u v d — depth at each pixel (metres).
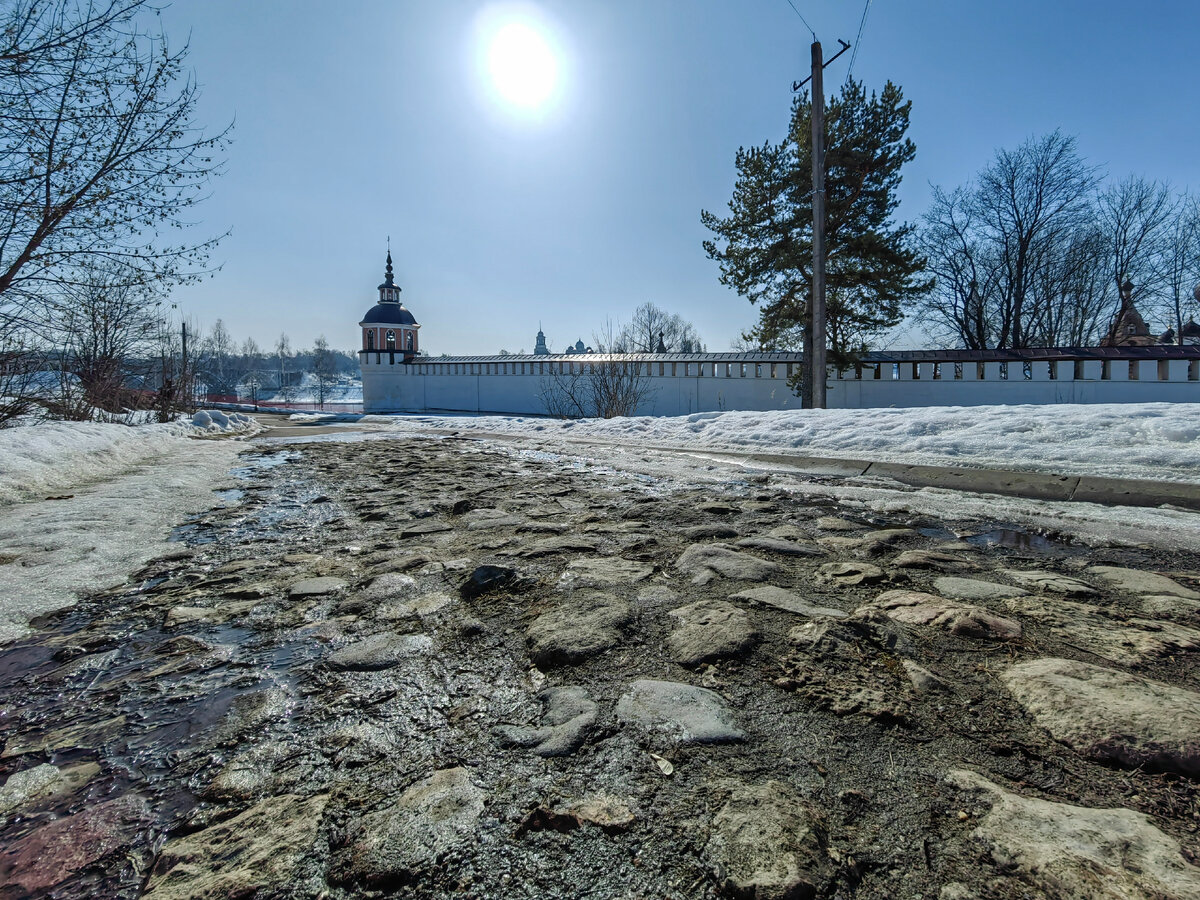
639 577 2.84
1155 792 1.27
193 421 13.52
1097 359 18.39
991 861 1.10
